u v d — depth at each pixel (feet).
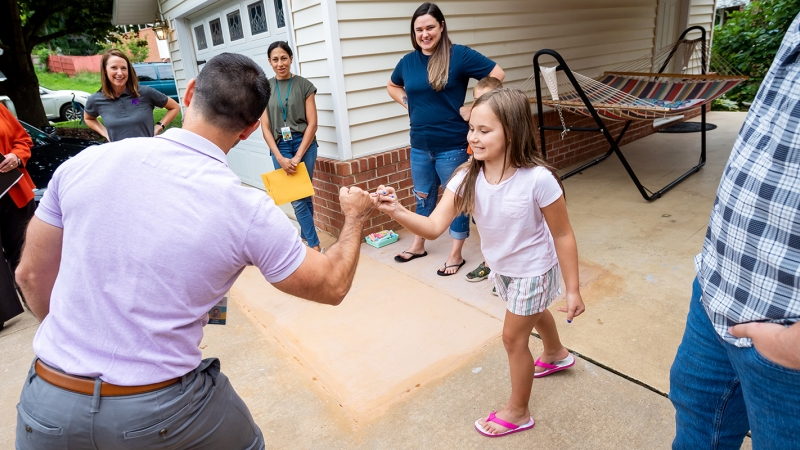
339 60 12.64
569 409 7.11
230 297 11.26
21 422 3.78
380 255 13.07
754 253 3.40
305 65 13.85
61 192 3.70
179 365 3.75
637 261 11.55
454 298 10.52
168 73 48.26
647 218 14.19
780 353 3.18
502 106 5.30
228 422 4.23
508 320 6.19
